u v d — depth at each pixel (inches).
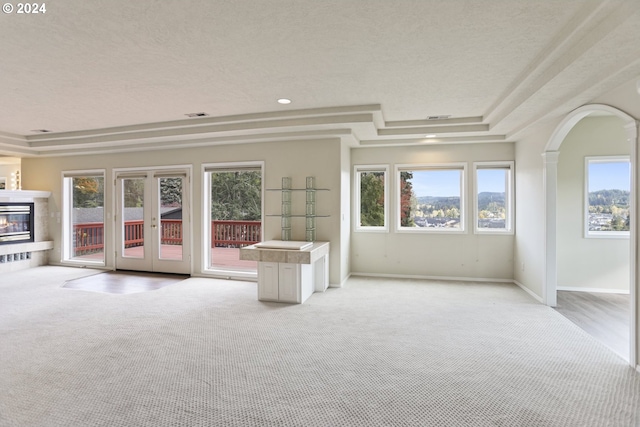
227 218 380.2
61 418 84.9
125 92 148.6
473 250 232.8
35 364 112.2
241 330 142.4
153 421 84.1
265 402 91.8
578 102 135.6
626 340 133.0
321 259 203.3
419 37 101.9
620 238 201.9
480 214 235.6
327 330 142.6
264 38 102.1
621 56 98.7
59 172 280.4
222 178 381.1
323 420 84.5
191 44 105.6
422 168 238.2
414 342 130.6
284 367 111.0
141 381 102.2
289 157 218.2
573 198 207.3
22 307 171.6
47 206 286.8
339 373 107.2
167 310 167.9
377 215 250.7
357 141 221.6
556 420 84.3
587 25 90.5
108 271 260.4
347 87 143.9
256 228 333.1
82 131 222.1
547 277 176.9
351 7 86.2
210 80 134.9
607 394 95.4
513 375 106.0
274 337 135.2
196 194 241.1
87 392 96.3
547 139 173.5
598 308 171.9
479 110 181.0
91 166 270.1
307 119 181.6
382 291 204.1
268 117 180.9
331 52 111.5
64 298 187.8
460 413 87.2
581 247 206.8
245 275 233.6
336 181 210.7
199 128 202.8
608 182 203.9
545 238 177.6
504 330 142.8
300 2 83.9
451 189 241.4
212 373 107.0
